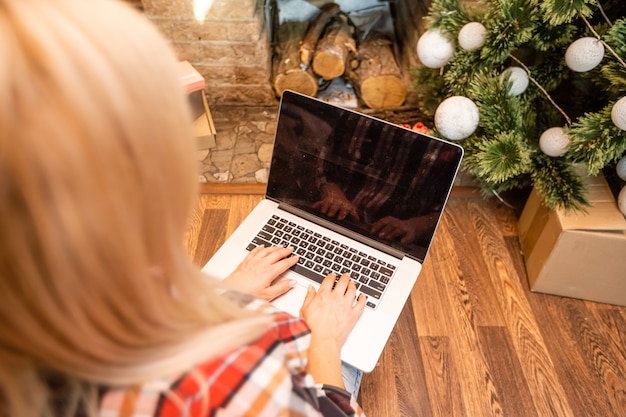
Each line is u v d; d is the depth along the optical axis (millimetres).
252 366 394
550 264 1271
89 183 254
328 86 1862
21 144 235
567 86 1432
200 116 1646
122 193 273
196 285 382
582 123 1081
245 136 1738
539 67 1321
